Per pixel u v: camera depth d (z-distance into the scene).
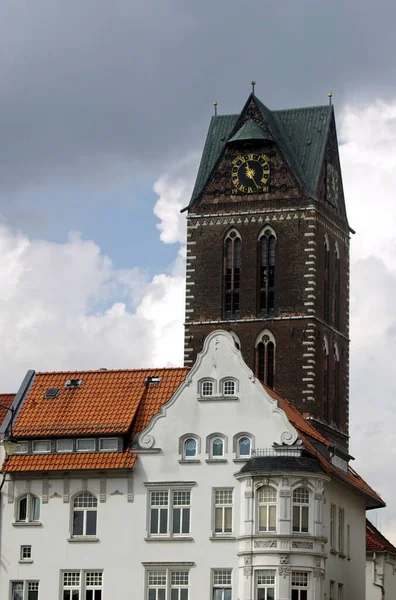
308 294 188.00
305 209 189.50
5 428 155.00
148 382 158.00
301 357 186.62
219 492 149.75
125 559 150.25
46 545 152.12
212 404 151.00
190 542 149.25
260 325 188.38
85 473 152.12
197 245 192.50
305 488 147.50
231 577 148.12
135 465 151.38
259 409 149.88
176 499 150.62
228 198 192.25
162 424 151.75
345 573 160.62
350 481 162.00
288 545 145.88
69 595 151.25
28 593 152.00
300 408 185.50
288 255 189.38
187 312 191.50
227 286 191.12
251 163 192.12
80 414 155.00
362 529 168.88
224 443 150.12
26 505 153.25
